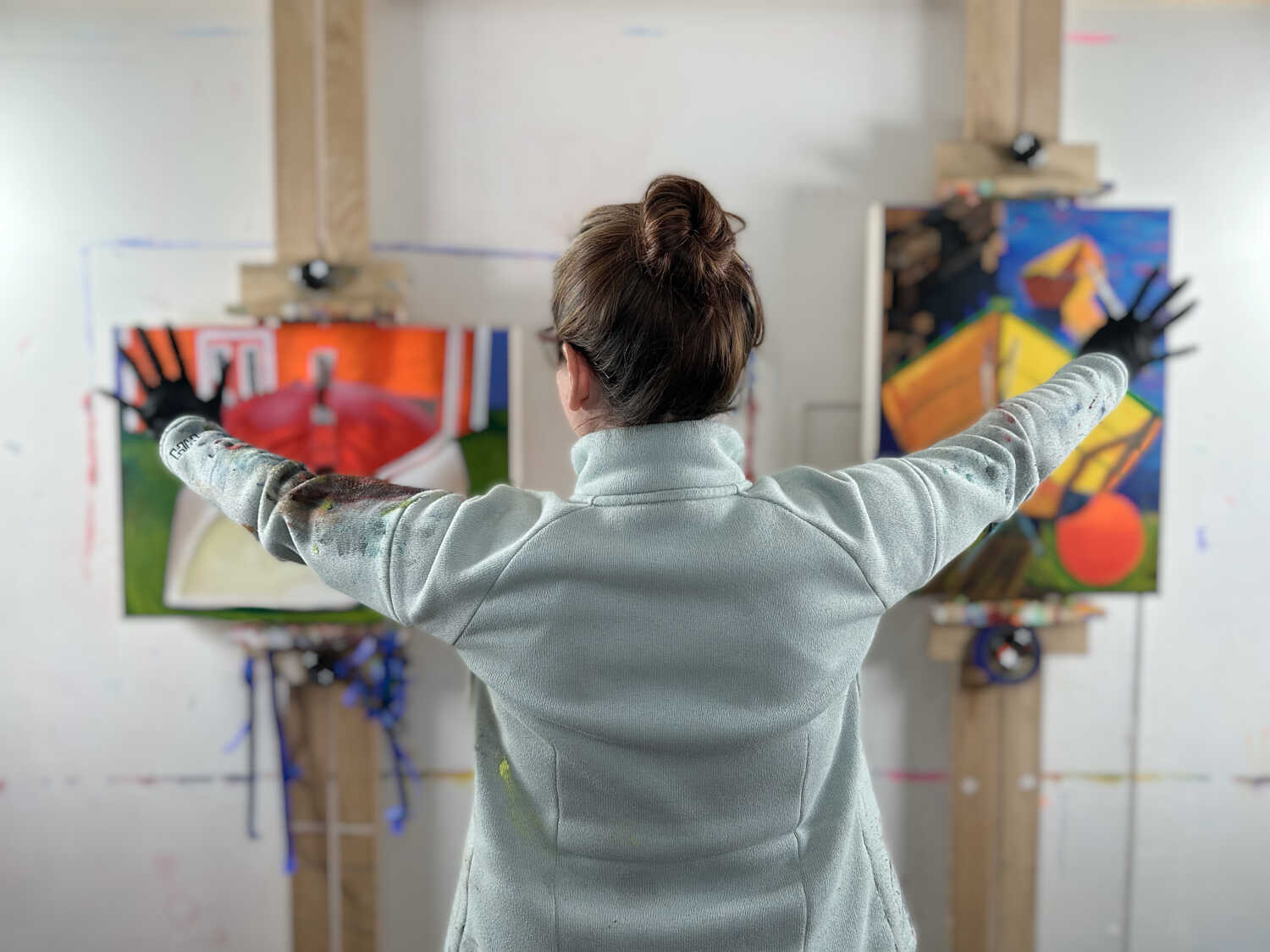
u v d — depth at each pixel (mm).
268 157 1544
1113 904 1656
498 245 1562
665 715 520
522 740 570
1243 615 1625
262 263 1479
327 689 1571
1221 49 1562
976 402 1494
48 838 1613
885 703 1634
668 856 553
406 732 1617
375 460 1476
